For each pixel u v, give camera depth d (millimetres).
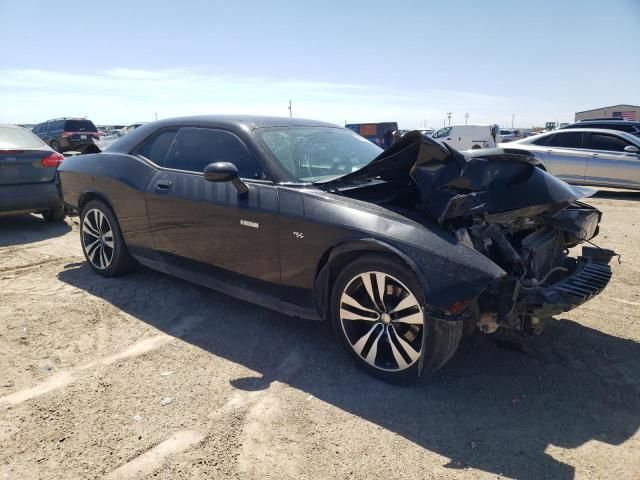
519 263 3047
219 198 3719
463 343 3633
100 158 4852
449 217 2912
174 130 4348
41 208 7145
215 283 3963
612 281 5000
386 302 3053
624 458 2441
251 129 3826
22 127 7453
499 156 3363
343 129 4664
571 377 3197
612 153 11180
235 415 2791
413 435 2627
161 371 3268
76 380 3146
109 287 4734
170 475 2330
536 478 2316
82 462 2412
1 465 2385
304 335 3785
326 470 2369
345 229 3074
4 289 4676
